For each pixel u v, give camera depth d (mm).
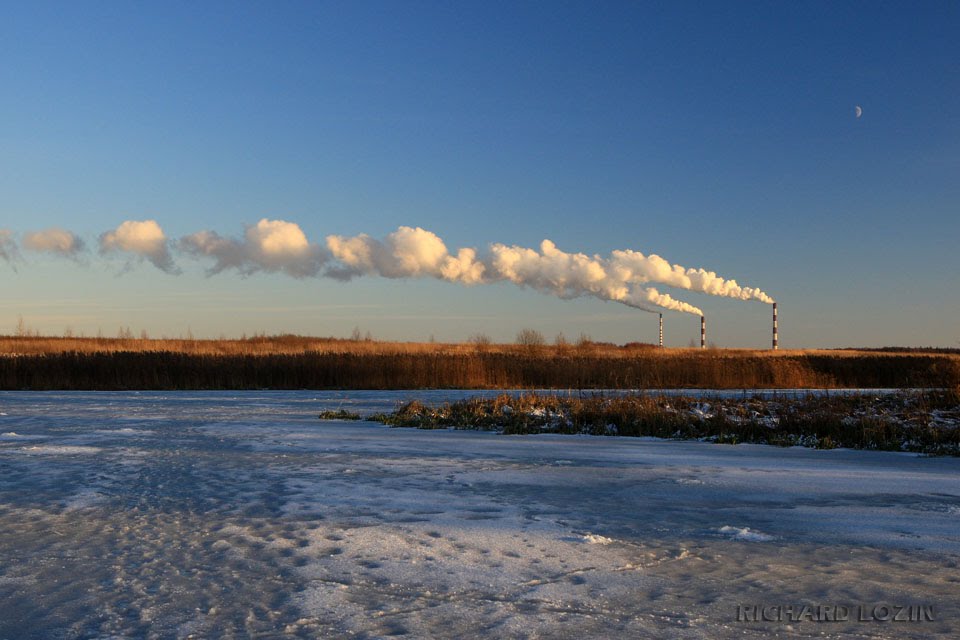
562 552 6215
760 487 9516
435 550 6246
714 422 17484
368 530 6934
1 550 6199
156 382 38250
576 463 11664
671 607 4879
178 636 4348
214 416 20469
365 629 4457
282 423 18406
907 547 6477
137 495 8617
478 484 9562
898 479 10289
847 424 17281
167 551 6172
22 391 35250
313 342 58031
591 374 41812
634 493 9016
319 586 5270
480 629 4461
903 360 48500
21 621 4594
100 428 16734
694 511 7969
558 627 4508
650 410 18953
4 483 9398
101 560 5910
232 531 6867
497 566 5789
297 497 8539
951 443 15234
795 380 45062
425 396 31672
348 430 16766
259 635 4359
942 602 5004
